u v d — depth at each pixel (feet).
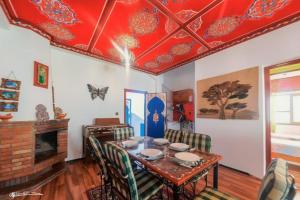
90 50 10.32
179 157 4.61
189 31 7.65
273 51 7.69
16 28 7.20
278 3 5.59
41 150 9.10
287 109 14.08
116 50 10.25
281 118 14.38
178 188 3.76
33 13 6.41
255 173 8.29
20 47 7.30
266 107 8.11
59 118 9.27
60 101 10.59
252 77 8.52
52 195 6.56
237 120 9.17
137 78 15.80
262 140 8.08
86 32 7.93
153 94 16.15
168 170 3.99
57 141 8.98
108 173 5.29
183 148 5.65
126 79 14.79
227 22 6.85
